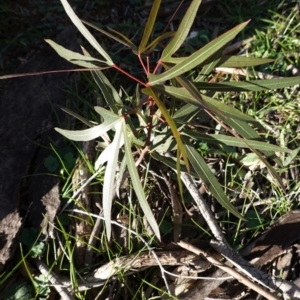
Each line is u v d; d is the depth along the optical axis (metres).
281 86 0.55
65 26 0.91
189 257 0.67
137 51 0.53
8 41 0.88
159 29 0.93
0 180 0.70
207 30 0.93
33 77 0.81
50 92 0.80
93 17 0.93
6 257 0.65
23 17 0.91
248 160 0.77
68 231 0.70
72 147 0.76
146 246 0.68
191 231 0.71
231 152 0.77
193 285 0.67
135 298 0.67
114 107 0.61
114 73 0.86
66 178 0.73
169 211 0.72
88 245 0.69
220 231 0.69
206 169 0.59
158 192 0.74
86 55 0.62
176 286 0.68
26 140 0.75
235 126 0.58
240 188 0.75
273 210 0.74
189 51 0.89
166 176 0.74
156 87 0.50
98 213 0.72
